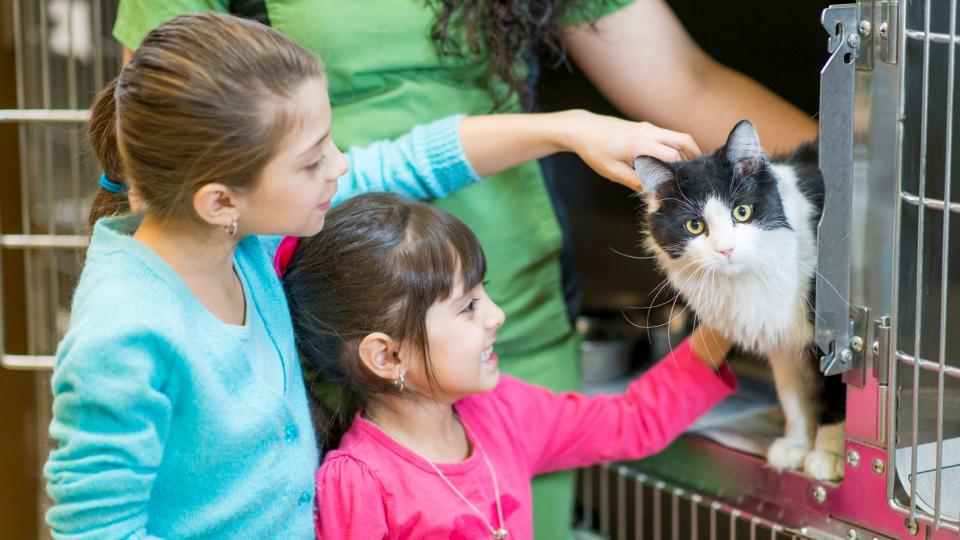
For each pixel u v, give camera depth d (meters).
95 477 0.84
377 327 1.04
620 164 1.06
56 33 1.96
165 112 0.84
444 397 1.08
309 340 1.08
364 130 1.20
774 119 1.19
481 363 1.07
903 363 0.99
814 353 1.08
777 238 1.02
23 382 1.93
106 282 0.88
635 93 1.27
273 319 1.02
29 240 1.49
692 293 1.09
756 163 1.01
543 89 1.46
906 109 0.94
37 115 1.43
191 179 0.86
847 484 1.06
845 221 0.98
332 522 1.03
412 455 1.07
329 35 1.17
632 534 1.44
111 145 0.95
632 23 1.22
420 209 1.07
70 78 1.47
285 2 1.18
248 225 0.91
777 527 1.17
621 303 1.71
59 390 0.87
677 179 1.03
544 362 1.33
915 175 0.95
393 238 1.04
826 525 1.11
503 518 1.10
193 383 0.90
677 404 1.19
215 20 0.89
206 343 0.91
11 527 1.97
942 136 0.96
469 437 1.14
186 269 0.93
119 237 0.91
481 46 1.21
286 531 0.98
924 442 1.02
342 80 1.19
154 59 0.85
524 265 1.29
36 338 1.87
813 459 1.11
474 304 1.07
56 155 1.89
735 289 1.05
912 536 1.00
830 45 0.94
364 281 1.04
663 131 1.06
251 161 0.86
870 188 0.97
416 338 1.04
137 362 0.86
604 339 1.66
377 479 1.04
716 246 1.00
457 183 1.17
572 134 1.09
